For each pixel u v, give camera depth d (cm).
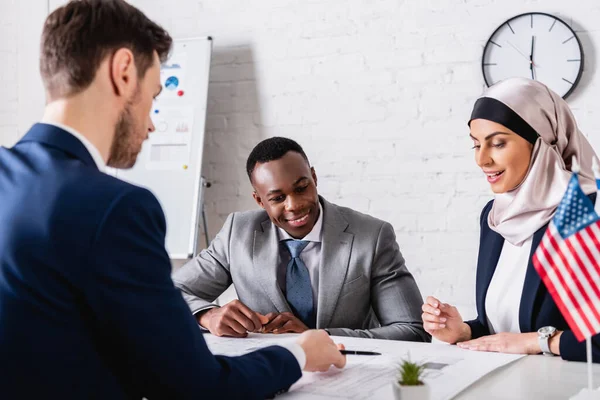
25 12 353
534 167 156
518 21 292
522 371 122
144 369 84
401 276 189
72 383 83
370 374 117
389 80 314
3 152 94
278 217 184
